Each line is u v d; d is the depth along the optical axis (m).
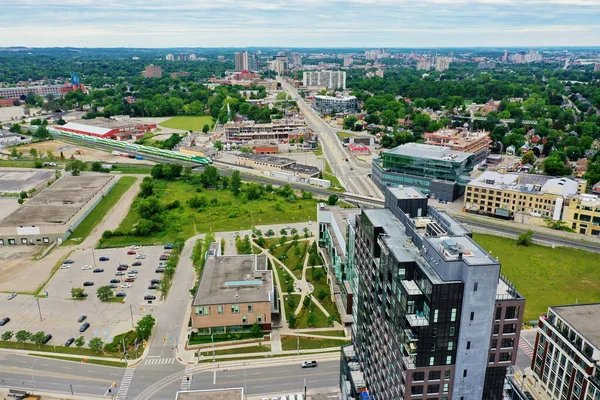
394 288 109.44
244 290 191.75
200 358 171.88
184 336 184.88
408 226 121.88
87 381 159.75
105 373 163.88
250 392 154.12
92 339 173.62
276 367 166.75
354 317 157.50
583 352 133.25
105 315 198.75
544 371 151.38
